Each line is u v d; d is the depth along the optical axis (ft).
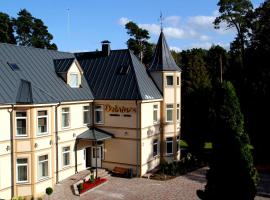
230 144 55.36
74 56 132.16
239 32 179.01
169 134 125.39
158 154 123.75
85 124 113.70
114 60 123.34
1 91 84.33
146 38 239.09
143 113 111.55
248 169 55.21
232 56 185.06
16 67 96.94
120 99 111.14
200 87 168.35
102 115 116.47
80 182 100.07
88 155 117.60
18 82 91.86
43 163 92.73
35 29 229.04
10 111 84.48
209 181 57.47
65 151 104.83
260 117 136.67
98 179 103.76
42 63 109.40
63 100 101.30
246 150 55.83
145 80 119.14
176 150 127.95
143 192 94.58
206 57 222.48
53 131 95.55
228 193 55.36
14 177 85.92
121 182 104.63
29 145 87.25
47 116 92.84
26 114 87.10
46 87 100.22
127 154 112.88
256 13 162.40
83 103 111.96
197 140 157.07
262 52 144.56
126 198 89.66
